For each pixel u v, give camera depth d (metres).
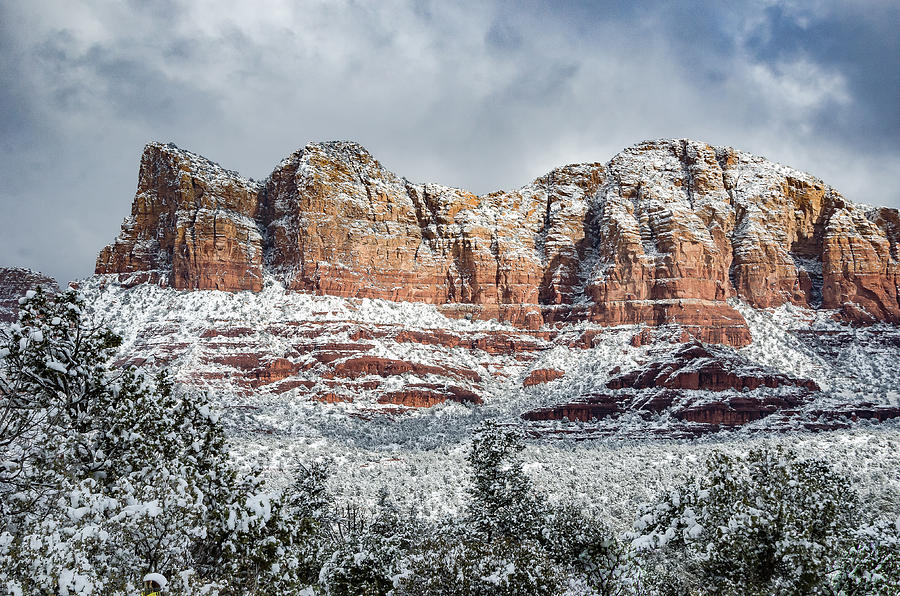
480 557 42.97
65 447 34.09
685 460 118.81
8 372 36.69
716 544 39.12
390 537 53.03
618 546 48.88
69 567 27.09
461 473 113.44
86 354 38.47
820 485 47.47
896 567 35.28
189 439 40.25
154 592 28.03
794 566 36.62
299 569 38.16
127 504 32.62
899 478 100.88
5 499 30.62
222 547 33.78
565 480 109.88
